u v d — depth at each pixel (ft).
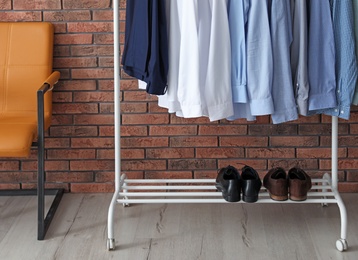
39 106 8.05
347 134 9.69
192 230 8.64
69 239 8.38
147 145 9.78
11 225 8.80
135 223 8.87
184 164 9.83
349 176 9.82
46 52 9.18
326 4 7.65
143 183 9.87
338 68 7.79
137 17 7.57
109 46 9.55
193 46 7.43
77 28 9.50
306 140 9.71
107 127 9.75
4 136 7.86
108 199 9.72
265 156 9.77
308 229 8.65
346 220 7.98
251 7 7.52
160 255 7.93
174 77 7.75
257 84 7.62
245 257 7.86
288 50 7.62
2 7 9.43
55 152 9.82
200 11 7.60
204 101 7.75
